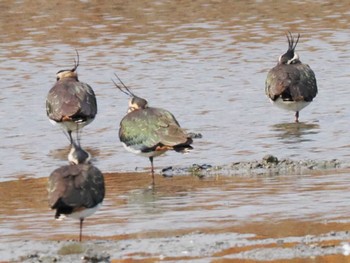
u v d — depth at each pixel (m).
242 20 33.97
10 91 25.69
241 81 26.41
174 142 17.88
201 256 13.43
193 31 32.38
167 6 36.19
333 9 35.47
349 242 13.82
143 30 32.59
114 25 33.31
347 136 21.05
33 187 17.78
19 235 14.84
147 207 16.16
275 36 31.55
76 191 13.91
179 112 23.50
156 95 25.05
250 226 14.80
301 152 19.69
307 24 33.22
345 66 27.70
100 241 14.31
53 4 36.41
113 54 29.59
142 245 14.01
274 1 37.03
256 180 17.59
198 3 36.59
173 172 18.56
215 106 24.03
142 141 18.06
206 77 26.84
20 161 19.80
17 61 28.83
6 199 17.00
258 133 21.58
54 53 29.78
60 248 14.02
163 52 29.73
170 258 13.39
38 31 32.62
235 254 13.47
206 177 18.05
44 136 21.84
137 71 27.59
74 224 15.36
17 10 35.56
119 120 23.03
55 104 21.31
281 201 16.11
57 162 19.62
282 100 22.59
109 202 16.56
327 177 17.58
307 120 22.73
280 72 22.89
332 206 15.69
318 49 29.78
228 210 15.72
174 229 14.84
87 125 22.59
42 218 15.77
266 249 13.60
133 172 18.70
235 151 20.03
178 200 16.50
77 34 32.19
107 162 19.48
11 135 21.95
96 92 25.59
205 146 20.53
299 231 14.44
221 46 30.38
